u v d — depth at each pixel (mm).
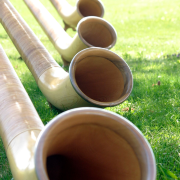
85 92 2252
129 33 7090
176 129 2285
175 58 4695
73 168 1373
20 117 1632
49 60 2705
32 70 2738
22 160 1363
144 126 2340
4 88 1935
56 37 4102
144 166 998
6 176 1750
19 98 1838
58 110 2695
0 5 3525
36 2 4738
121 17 9445
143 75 3775
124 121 1066
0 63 2293
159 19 8930
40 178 885
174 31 7281
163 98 2967
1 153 2014
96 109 1065
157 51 5270
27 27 3139
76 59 1980
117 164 1177
